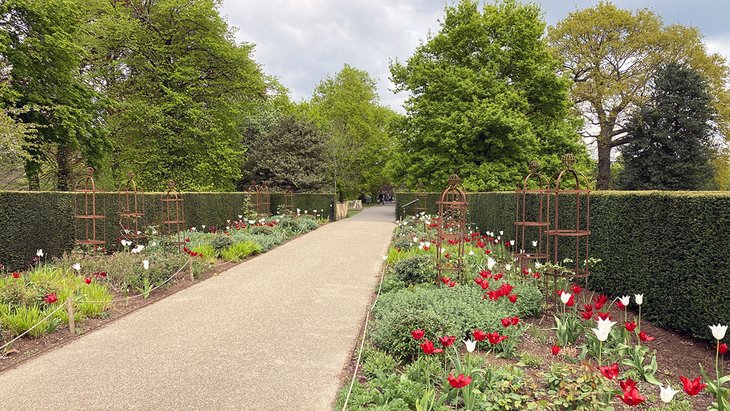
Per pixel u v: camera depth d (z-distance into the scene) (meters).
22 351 4.76
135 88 22.23
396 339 4.38
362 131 40.56
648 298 5.60
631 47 26.30
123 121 21.38
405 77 23.62
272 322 5.81
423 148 22.33
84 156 18.03
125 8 21.44
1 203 8.32
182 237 12.34
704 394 3.57
